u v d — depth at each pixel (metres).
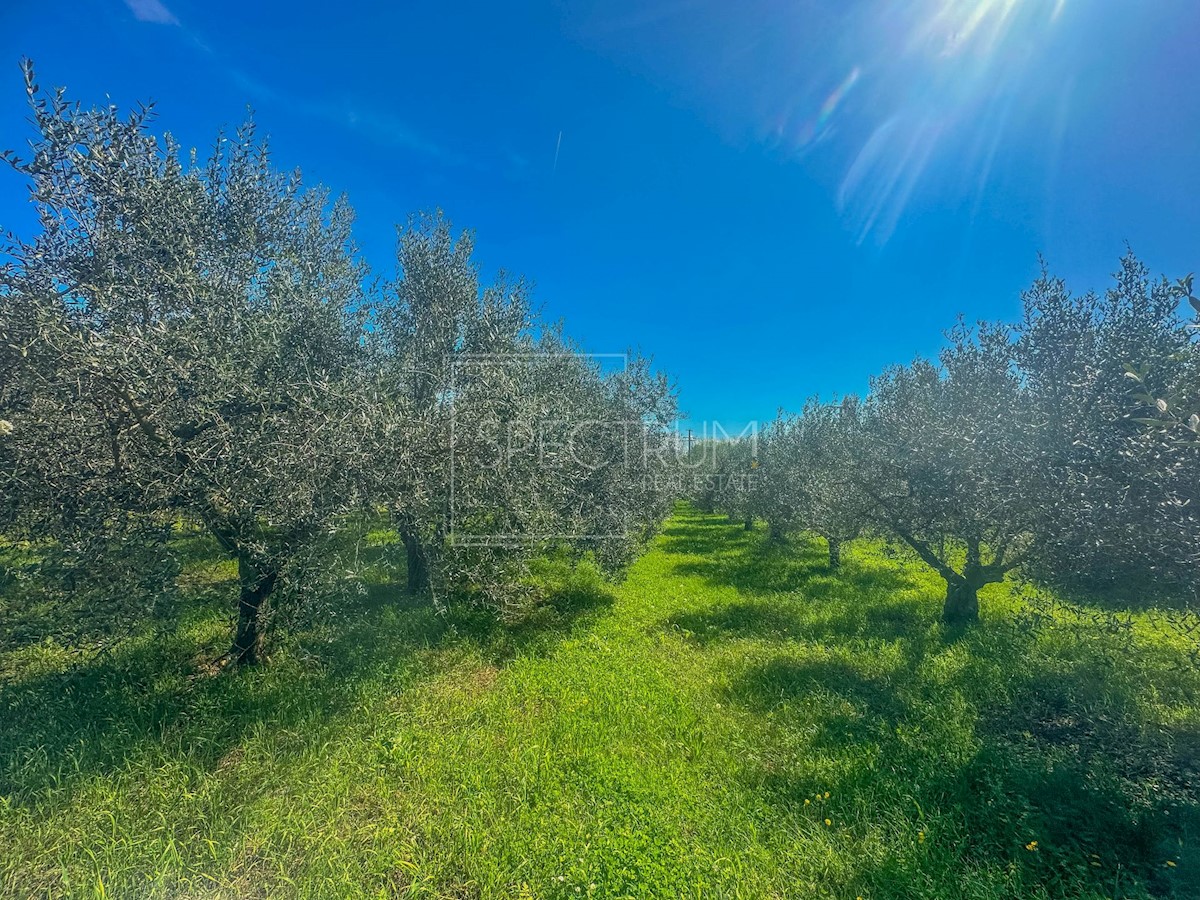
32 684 4.48
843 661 6.38
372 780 3.72
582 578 10.33
